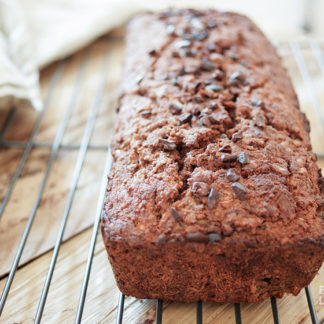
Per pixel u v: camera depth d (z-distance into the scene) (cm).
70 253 35
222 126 33
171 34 41
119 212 30
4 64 42
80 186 39
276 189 30
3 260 34
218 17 45
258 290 31
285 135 33
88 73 50
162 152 32
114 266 30
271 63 40
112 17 51
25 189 39
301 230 29
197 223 29
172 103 34
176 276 30
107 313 32
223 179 30
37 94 45
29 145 41
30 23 50
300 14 62
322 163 40
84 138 42
